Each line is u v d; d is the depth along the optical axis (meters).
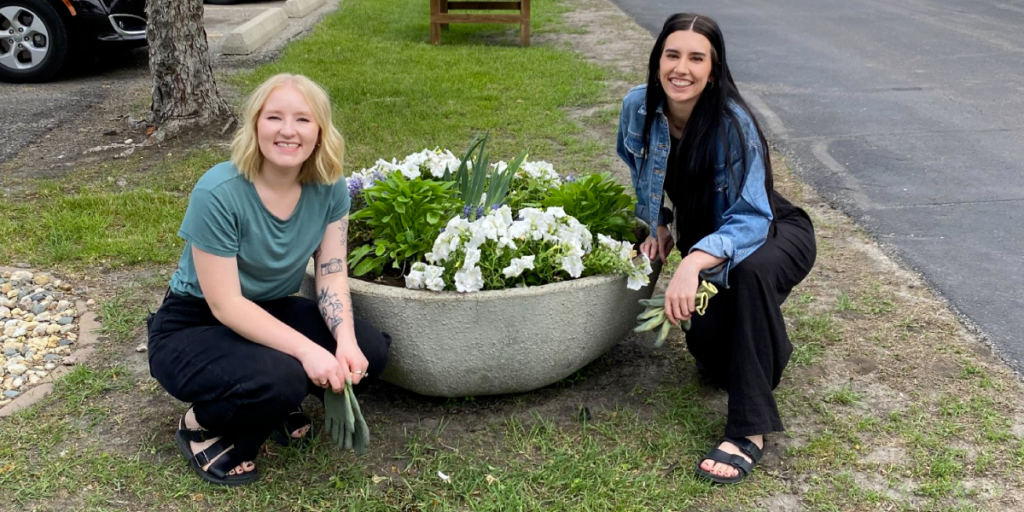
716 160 2.78
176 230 4.61
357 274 2.92
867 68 8.92
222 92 7.65
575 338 2.86
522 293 2.69
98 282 4.04
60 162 5.75
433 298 2.67
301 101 2.40
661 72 2.73
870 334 3.57
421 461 2.76
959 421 2.96
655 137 2.93
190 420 2.72
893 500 2.58
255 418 2.48
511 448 2.83
